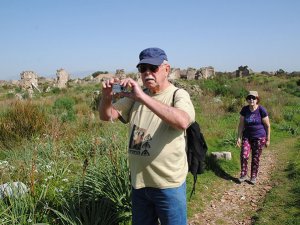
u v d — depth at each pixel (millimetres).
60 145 7121
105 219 4191
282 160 8578
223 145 9594
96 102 15594
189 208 5457
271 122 14391
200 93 23578
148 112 3014
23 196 4145
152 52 2869
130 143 3072
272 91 27547
